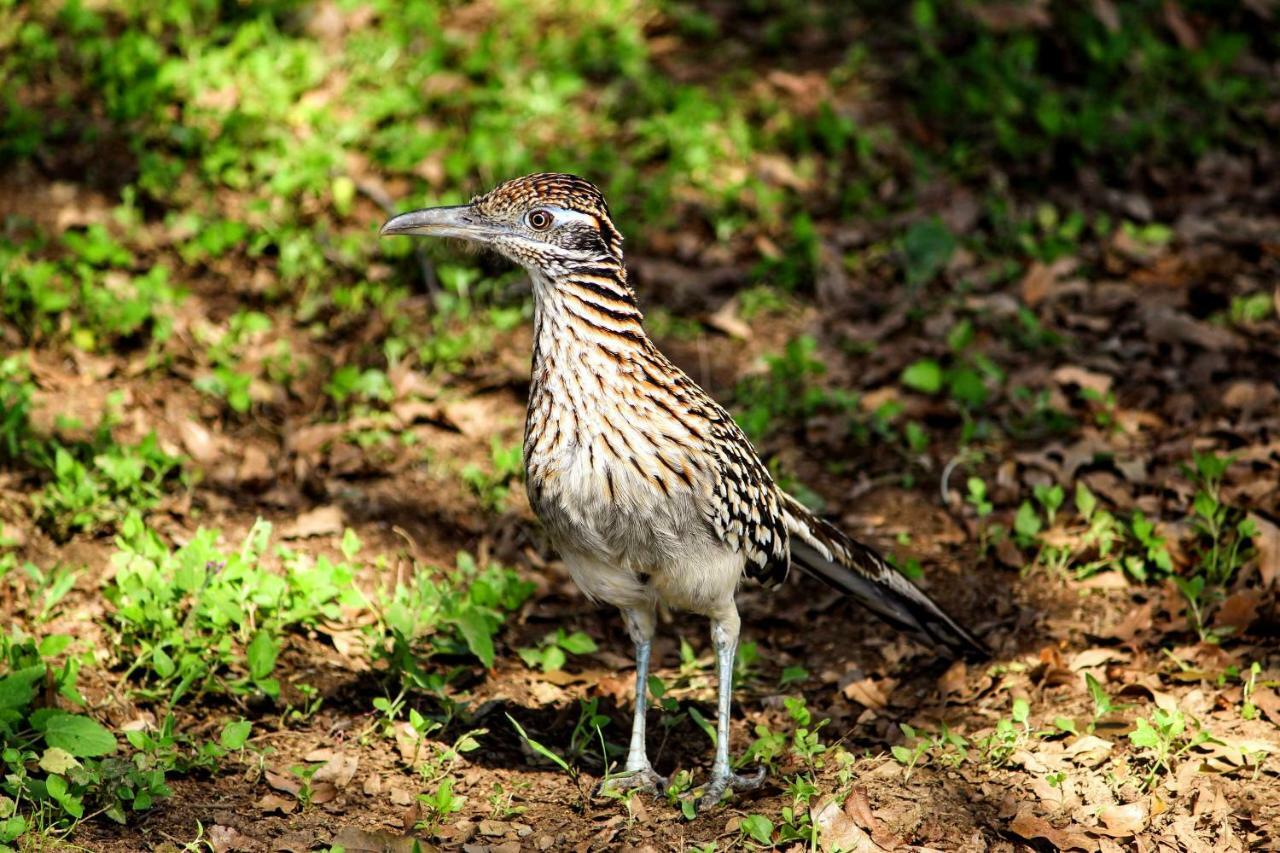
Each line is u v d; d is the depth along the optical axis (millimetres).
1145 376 12469
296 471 11430
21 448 10906
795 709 8594
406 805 8188
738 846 7758
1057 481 11242
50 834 7570
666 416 7906
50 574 9516
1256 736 8352
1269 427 11430
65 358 12414
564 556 8398
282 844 7699
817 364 12695
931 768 8336
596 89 17141
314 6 17547
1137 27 17188
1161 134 15586
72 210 14211
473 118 16062
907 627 9641
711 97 16875
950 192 15156
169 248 14062
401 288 13812
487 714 9188
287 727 8898
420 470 11828
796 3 18625
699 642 10383
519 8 18422
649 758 8969
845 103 16703
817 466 12086
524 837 7934
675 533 8000
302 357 12945
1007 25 17234
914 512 11422
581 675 9688
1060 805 7941
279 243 14031
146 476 11078
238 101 15680
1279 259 13922
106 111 15750
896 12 18438
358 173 15125
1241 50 16984
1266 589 9523
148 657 8953
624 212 14867
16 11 17453
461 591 10430
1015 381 12586
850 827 7691
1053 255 14062
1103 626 9789
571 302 7855
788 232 14914
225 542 10523
